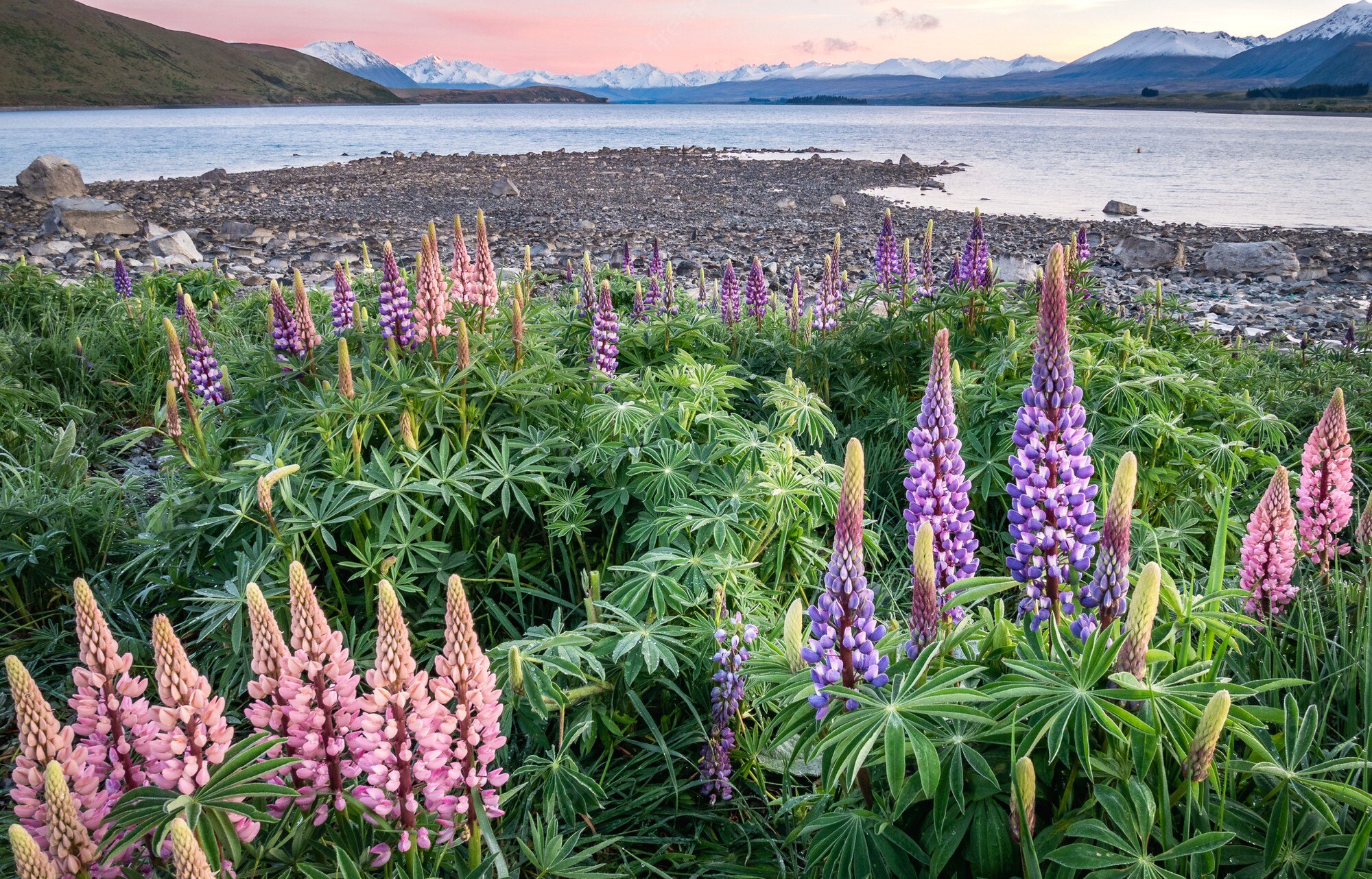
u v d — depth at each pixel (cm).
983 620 302
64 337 1021
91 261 2012
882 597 543
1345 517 421
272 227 2769
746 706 398
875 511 678
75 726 247
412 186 4625
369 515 467
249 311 1152
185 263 2033
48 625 514
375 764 255
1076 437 287
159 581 479
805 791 390
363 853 270
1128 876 231
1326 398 841
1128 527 262
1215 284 2000
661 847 362
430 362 600
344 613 447
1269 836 247
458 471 482
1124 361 700
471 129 14600
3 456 695
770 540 517
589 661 375
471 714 271
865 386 815
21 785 238
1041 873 251
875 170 5931
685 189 4681
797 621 305
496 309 736
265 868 271
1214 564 333
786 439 550
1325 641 368
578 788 346
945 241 2667
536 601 505
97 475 676
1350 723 325
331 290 1374
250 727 405
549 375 601
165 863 265
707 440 575
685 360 658
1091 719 261
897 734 240
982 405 648
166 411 528
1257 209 3688
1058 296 282
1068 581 295
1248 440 727
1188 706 234
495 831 346
